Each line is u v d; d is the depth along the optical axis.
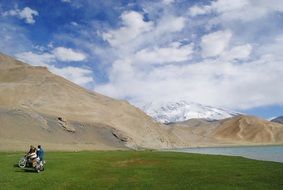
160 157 75.06
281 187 37.62
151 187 37.59
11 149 111.94
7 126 150.62
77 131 188.38
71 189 36.25
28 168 49.66
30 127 161.38
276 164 60.38
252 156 122.75
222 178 43.69
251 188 37.06
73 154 81.56
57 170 49.16
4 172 45.66
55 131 172.50
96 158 68.94
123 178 43.47
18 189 35.22
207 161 66.12
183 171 50.31
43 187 36.53
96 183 39.72
